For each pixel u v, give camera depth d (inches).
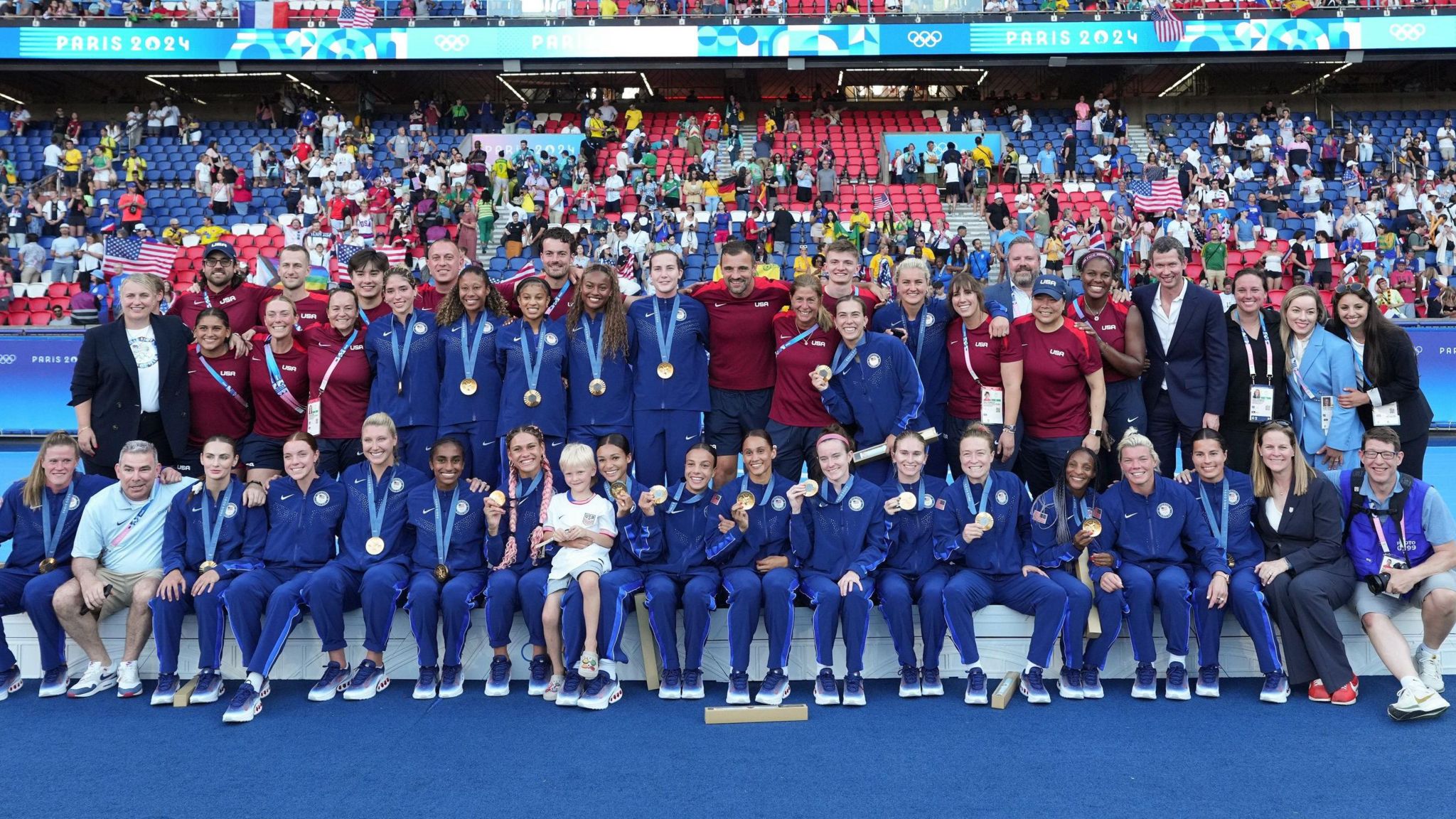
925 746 185.0
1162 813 155.3
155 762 181.0
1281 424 216.8
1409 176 890.1
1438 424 569.3
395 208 827.4
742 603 211.2
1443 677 217.8
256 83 1140.5
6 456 540.7
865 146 1023.0
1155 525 219.8
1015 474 237.3
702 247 833.5
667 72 1155.3
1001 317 241.0
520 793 165.8
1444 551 204.1
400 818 157.0
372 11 984.3
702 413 253.3
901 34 976.3
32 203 879.7
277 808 161.0
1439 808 155.9
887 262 669.9
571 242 252.8
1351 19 948.0
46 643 221.0
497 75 1146.7
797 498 217.5
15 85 1130.7
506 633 217.9
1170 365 251.4
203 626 216.8
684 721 200.4
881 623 226.5
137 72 994.1
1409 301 753.0
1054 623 210.7
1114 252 762.8
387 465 230.5
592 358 244.2
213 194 876.0
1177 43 956.6
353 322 251.0
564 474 219.5
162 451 263.0
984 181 887.7
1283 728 191.5
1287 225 857.5
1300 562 211.6
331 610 217.0
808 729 195.0
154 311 262.7
